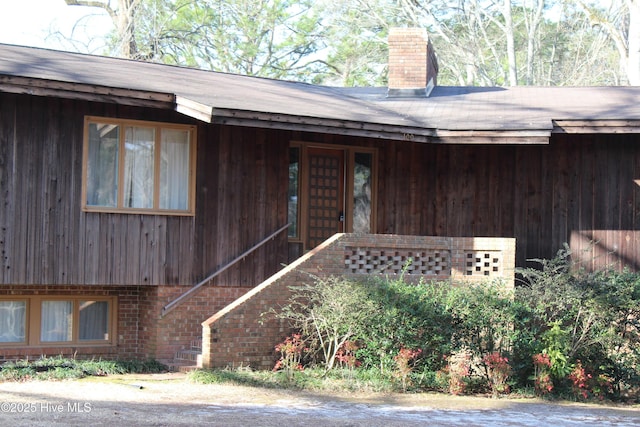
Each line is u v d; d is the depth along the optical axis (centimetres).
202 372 1455
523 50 4491
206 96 1642
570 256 1900
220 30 4206
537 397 1455
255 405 1221
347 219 1955
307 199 1925
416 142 1970
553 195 1914
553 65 4547
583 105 1950
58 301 1689
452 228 1956
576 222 1903
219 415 1114
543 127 1730
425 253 1705
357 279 1564
